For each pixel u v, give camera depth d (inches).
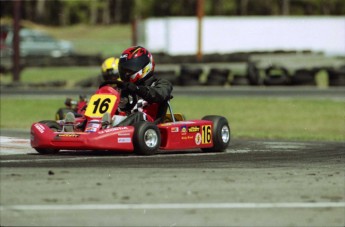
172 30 5895.7
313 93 3656.5
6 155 1258.6
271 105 3095.5
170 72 4227.4
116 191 893.2
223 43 5910.4
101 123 1240.8
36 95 3560.5
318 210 823.1
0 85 4074.8
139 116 1283.2
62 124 1288.1
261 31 5905.5
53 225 738.2
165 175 1015.6
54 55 6520.7
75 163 1127.6
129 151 1274.6
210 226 748.6
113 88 1289.4
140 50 1318.9
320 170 1114.7
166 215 785.6
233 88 4047.7
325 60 5772.6
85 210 798.5
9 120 2573.8
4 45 6033.5
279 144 1648.6
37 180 953.5
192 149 1445.6
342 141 1845.5
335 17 5905.5
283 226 754.8
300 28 5900.6
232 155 1321.4
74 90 3863.2
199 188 923.4
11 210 792.3
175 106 3085.6
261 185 957.2
